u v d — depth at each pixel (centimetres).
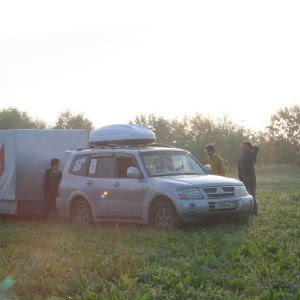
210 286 807
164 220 1382
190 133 5672
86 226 1488
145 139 1625
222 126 5666
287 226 1409
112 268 925
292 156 5750
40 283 859
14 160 1759
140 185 1432
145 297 752
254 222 1459
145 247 1134
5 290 848
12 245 1183
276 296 745
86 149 1645
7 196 1781
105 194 1508
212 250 1062
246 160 1631
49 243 1206
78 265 953
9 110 7125
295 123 5797
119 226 1493
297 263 935
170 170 1480
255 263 948
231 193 1405
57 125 7088
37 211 1794
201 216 1350
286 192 2536
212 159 1711
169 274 871
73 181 1611
